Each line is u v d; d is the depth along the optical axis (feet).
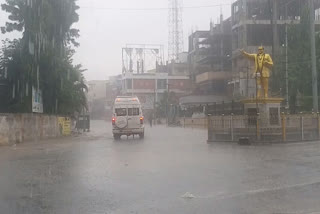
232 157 49.83
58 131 111.14
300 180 33.32
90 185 32.83
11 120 82.58
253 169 39.47
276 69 145.07
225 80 250.16
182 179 34.65
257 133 69.15
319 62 121.08
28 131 91.15
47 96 112.06
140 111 97.45
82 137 109.09
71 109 127.54
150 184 32.68
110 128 185.47
